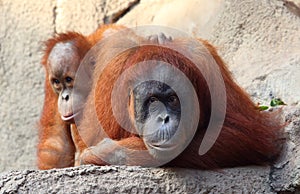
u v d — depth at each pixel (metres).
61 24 12.91
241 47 10.97
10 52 13.23
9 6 13.26
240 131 7.88
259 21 10.95
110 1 12.66
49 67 9.08
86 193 7.32
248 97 8.39
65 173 7.39
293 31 10.70
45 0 13.10
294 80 10.01
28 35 13.16
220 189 7.51
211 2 11.59
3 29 13.27
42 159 9.57
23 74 13.14
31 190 7.31
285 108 8.33
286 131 7.99
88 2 12.77
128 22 12.34
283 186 7.56
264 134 8.00
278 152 7.95
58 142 9.53
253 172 7.67
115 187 7.37
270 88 10.17
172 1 12.12
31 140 12.96
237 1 11.23
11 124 13.05
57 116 9.55
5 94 13.16
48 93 9.72
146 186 7.41
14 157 12.97
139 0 12.51
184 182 7.46
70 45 9.12
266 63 10.55
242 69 10.71
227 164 7.84
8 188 7.31
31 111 13.04
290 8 10.78
